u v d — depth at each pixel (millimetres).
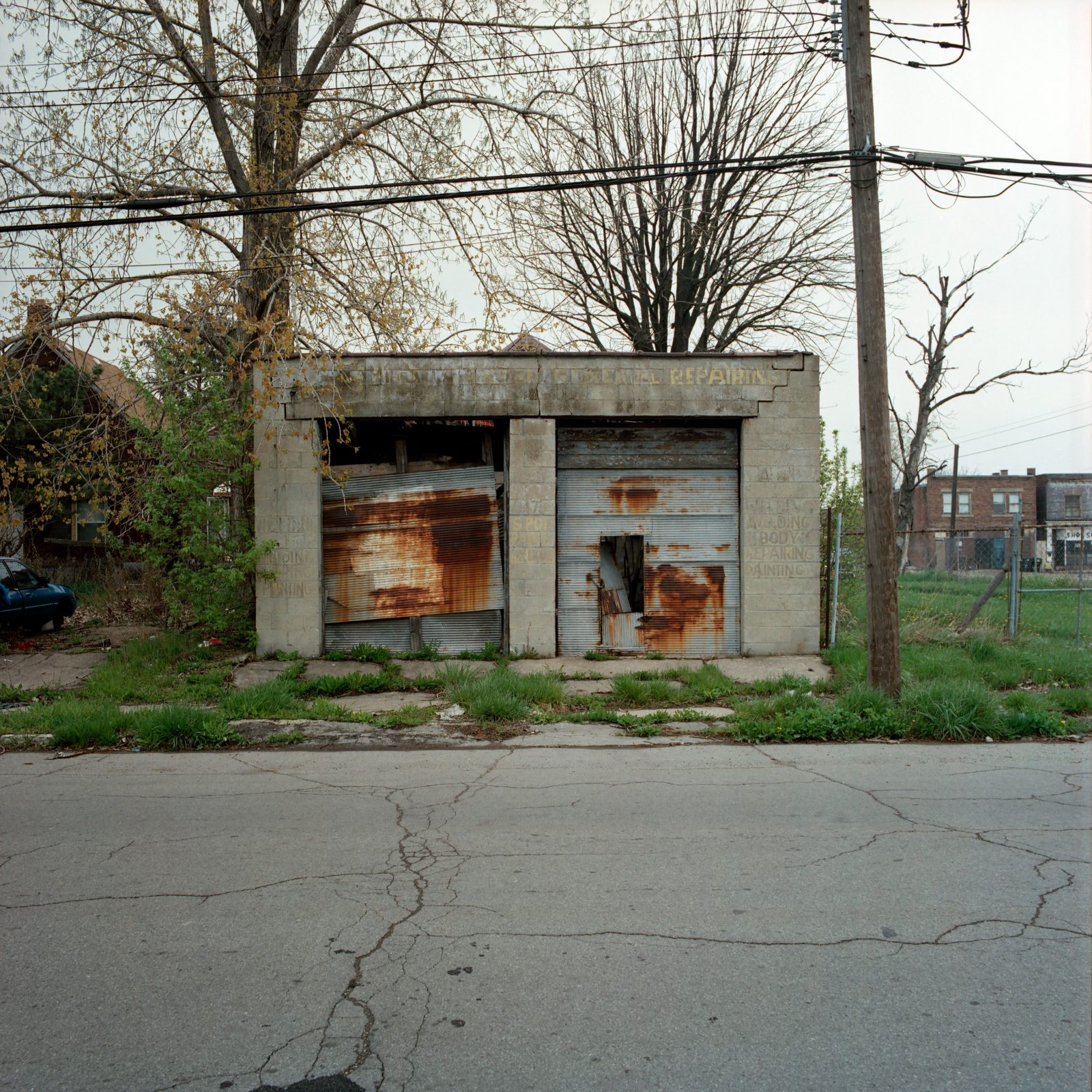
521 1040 3162
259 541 12461
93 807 6152
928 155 9016
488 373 12352
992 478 51250
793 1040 3148
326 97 14359
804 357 12570
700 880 4641
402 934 4020
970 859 4941
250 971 3691
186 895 4516
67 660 12531
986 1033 3184
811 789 6492
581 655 12719
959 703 8586
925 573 27312
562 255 21547
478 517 12867
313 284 12422
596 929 4062
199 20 13805
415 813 5957
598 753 7914
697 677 11039
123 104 12625
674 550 12820
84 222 9375
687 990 3498
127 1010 3395
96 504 12484
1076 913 4215
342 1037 3195
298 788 6660
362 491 12688
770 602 12641
